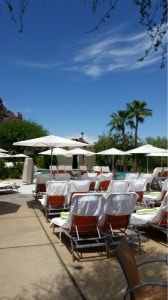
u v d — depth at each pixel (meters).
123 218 5.60
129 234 5.82
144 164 30.52
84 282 4.16
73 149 20.78
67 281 4.19
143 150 16.19
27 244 5.79
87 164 32.91
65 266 4.72
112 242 5.23
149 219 6.01
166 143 33.81
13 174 20.64
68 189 7.97
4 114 71.06
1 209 9.19
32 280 4.23
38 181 10.02
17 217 8.09
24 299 3.72
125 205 5.48
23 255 5.20
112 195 5.38
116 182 8.62
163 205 5.78
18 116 54.66
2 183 14.31
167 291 2.96
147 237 6.24
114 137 35.16
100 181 10.92
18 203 10.30
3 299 3.72
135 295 2.75
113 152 19.55
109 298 3.71
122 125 34.97
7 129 36.97
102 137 34.69
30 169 17.11
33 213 8.59
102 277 4.32
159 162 30.17
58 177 10.23
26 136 37.00
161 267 4.59
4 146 36.25
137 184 8.78
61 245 5.69
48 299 3.71
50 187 7.73
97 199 5.26
